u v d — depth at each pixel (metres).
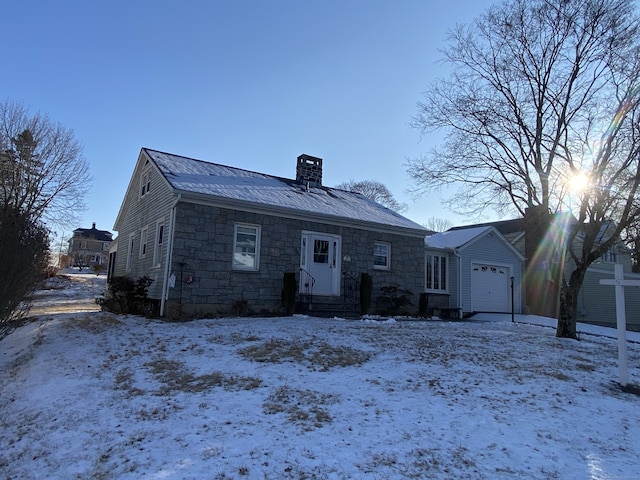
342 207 16.06
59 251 44.44
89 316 11.57
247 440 3.85
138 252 15.83
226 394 5.12
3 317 7.73
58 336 8.95
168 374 5.96
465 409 4.90
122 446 3.77
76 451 3.72
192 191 11.80
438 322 13.82
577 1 10.55
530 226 14.15
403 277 16.33
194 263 11.87
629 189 10.99
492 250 19.62
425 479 3.29
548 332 12.74
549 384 6.19
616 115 10.56
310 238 14.24
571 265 21.97
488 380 6.19
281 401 4.90
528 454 3.83
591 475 3.50
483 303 19.00
